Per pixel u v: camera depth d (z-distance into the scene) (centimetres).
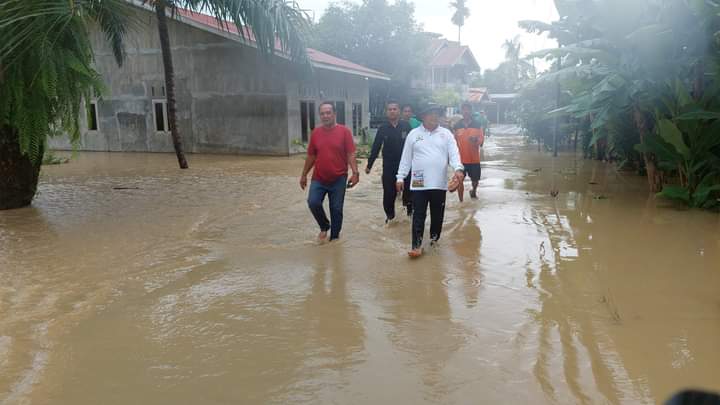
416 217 602
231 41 1867
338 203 665
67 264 576
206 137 1966
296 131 1909
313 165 689
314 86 2028
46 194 1033
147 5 1703
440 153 609
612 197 973
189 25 1888
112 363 357
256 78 1861
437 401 306
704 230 704
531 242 654
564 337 385
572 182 1182
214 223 771
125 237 691
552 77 944
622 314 425
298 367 349
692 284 494
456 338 387
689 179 866
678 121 858
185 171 1412
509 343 377
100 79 835
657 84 866
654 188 1001
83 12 811
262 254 614
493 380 328
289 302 464
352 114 2392
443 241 666
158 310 448
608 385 319
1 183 866
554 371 337
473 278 521
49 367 352
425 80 4481
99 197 995
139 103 2067
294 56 1488
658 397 306
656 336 384
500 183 1177
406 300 465
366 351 370
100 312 444
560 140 2242
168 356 367
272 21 1350
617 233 694
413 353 365
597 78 980
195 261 586
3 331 406
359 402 306
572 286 493
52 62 747
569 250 617
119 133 2125
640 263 561
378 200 964
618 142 1277
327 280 522
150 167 1518
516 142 2833
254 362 357
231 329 410
